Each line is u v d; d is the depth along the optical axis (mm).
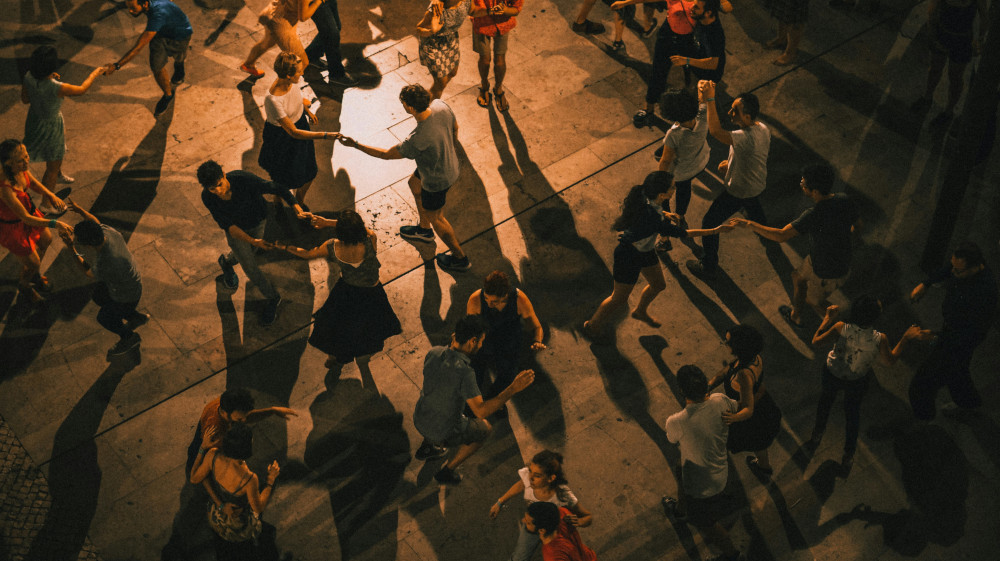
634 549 5875
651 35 9484
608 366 6820
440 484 6148
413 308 7168
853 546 5875
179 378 6746
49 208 7109
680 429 5238
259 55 8750
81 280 7332
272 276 7359
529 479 5012
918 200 7930
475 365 6184
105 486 6156
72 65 9031
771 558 5836
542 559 5742
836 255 6398
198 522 5977
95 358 6863
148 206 7867
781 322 7113
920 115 8625
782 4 8656
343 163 8164
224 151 8297
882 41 9352
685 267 7496
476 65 9180
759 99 8805
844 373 5766
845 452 6188
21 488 6137
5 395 6645
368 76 8938
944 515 6012
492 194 7996
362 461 6270
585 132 8531
